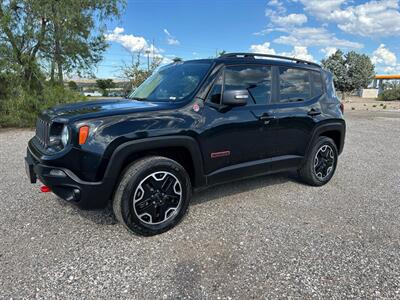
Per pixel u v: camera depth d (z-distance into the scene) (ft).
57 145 9.23
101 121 8.77
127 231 9.98
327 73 15.23
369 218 11.43
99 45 40.29
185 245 9.27
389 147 26.32
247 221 10.95
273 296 7.12
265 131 12.06
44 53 36.35
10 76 33.24
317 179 14.67
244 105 10.93
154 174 9.46
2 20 31.73
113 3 38.78
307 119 13.50
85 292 7.16
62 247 9.01
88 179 8.69
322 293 7.25
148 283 7.52
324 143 14.58
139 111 9.43
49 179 8.84
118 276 7.75
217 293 7.20
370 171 18.16
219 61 11.25
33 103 34.71
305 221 11.04
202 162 10.49
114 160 8.77
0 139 27.17
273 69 12.68
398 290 7.39
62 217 10.91
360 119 52.03
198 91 10.55
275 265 8.34
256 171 12.23
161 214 9.86
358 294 7.23
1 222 10.45
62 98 36.06
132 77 71.41
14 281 7.46
